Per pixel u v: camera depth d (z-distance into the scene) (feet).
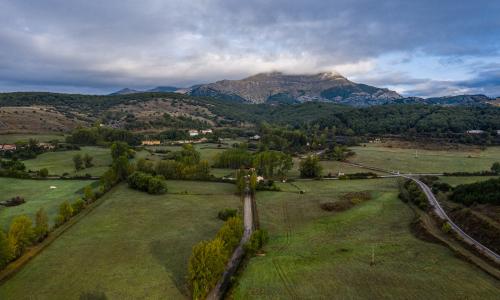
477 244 263.90
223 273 241.96
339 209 370.53
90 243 286.05
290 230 322.75
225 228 271.08
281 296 206.59
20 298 208.64
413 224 318.65
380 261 246.88
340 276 227.40
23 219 265.75
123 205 388.98
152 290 217.56
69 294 212.43
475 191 348.18
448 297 199.21
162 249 276.21
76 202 363.56
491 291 203.41
